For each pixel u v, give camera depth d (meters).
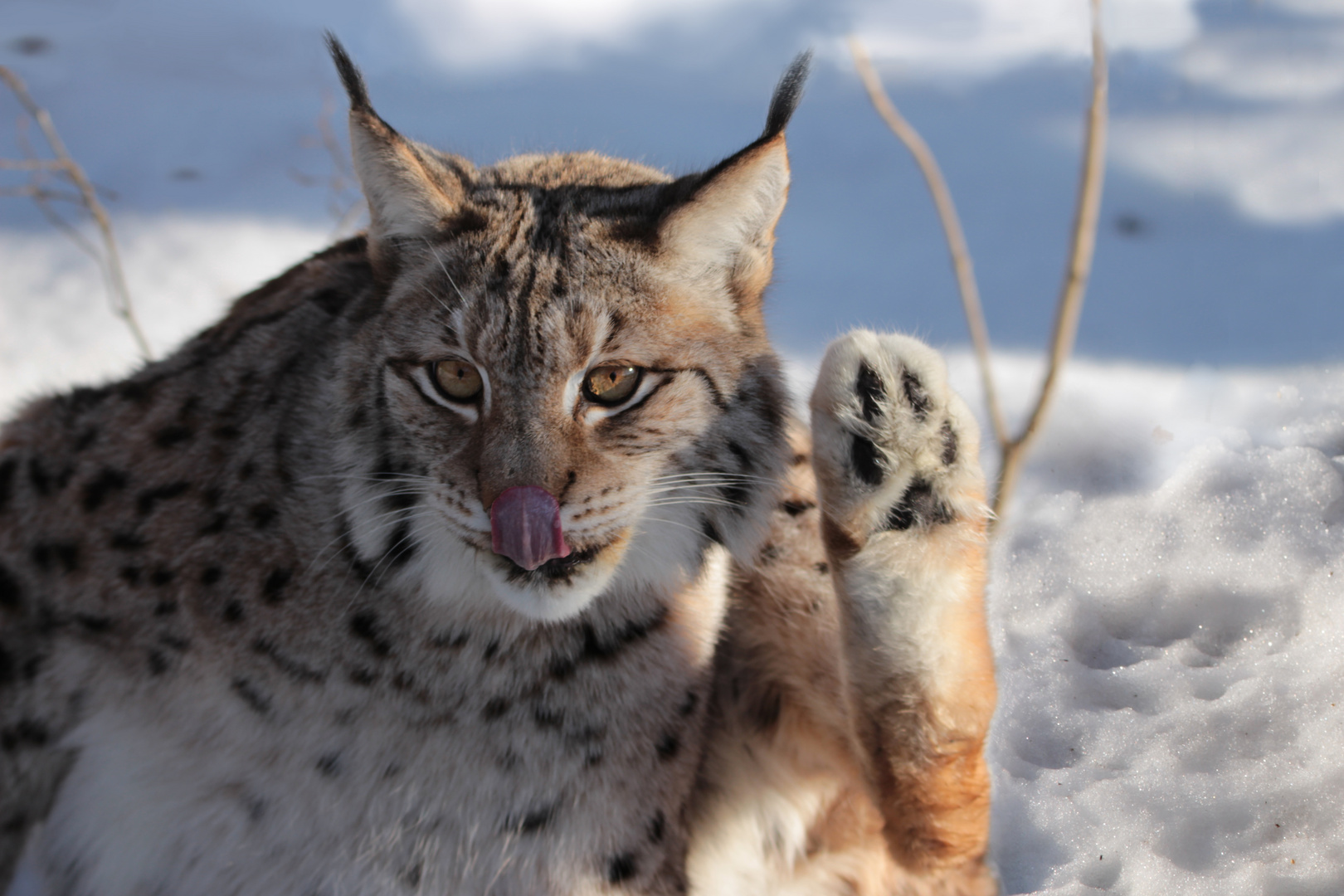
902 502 5.29
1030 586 5.67
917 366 5.26
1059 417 5.83
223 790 5.32
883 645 5.32
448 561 5.30
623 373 5.28
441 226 5.29
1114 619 5.65
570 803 5.32
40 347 5.88
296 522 5.31
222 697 5.31
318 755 5.31
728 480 5.32
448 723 5.31
